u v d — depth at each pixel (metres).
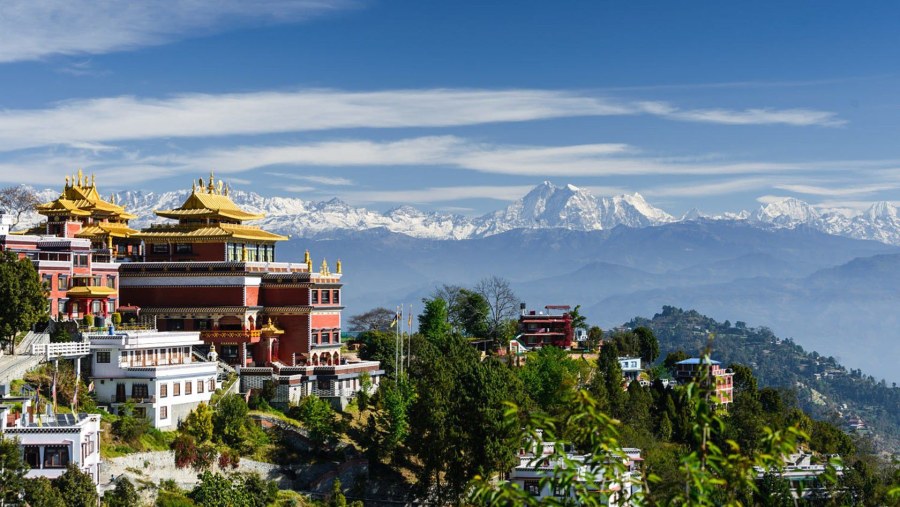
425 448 180.12
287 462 179.12
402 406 191.62
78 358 171.75
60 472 136.00
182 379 177.50
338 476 182.50
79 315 198.38
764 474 179.38
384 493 187.00
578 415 69.50
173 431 172.50
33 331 182.25
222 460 169.25
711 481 64.44
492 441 175.12
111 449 154.88
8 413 139.62
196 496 153.00
